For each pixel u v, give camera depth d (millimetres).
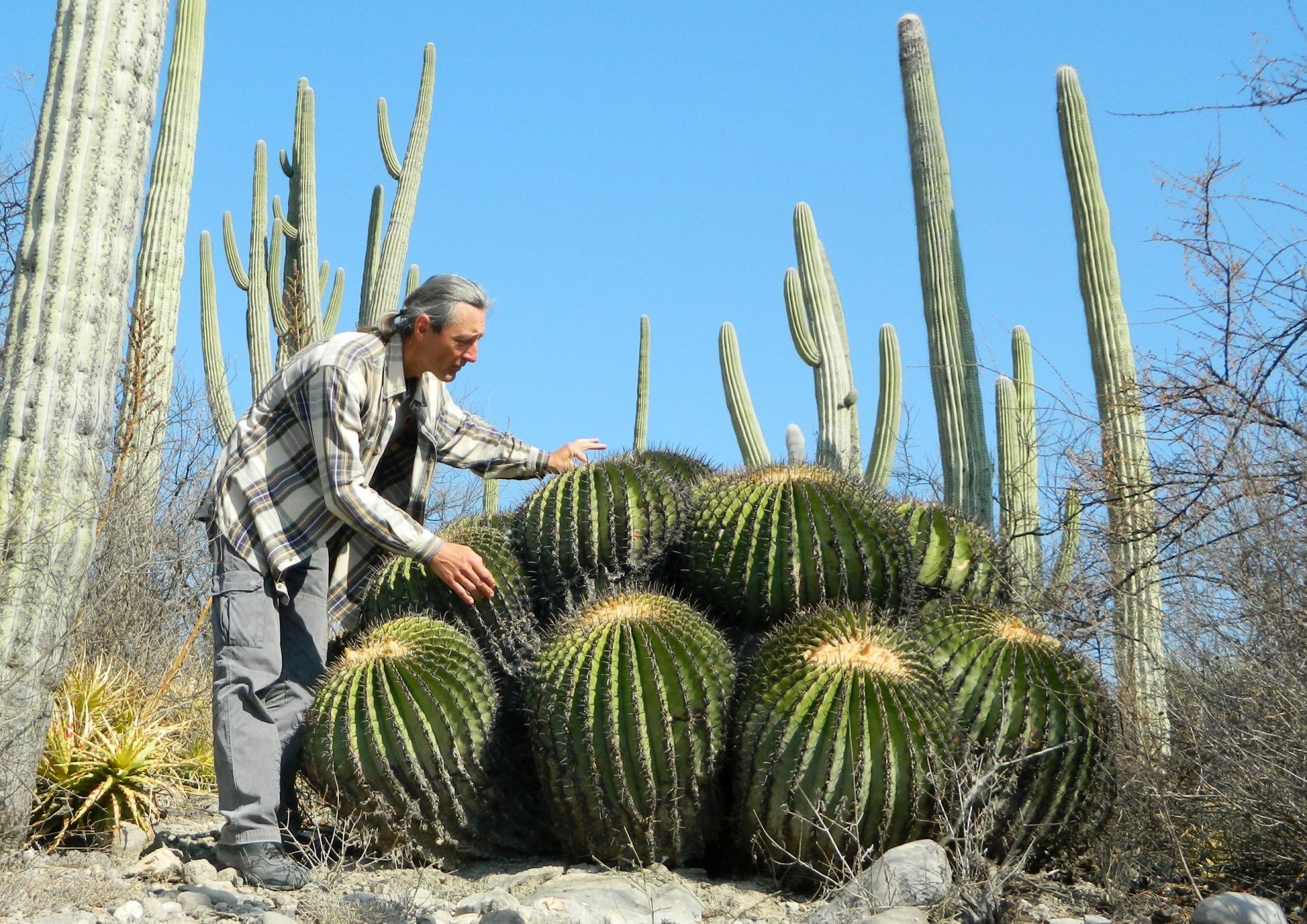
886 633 4164
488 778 4426
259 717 4258
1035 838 4195
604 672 4176
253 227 10812
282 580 4348
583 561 4746
